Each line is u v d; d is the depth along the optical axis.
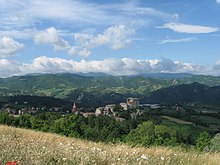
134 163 8.51
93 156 8.91
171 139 41.66
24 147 9.65
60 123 56.38
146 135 43.06
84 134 56.62
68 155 8.77
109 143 13.45
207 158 10.67
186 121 123.81
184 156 10.66
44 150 9.20
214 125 125.25
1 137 12.45
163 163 9.16
